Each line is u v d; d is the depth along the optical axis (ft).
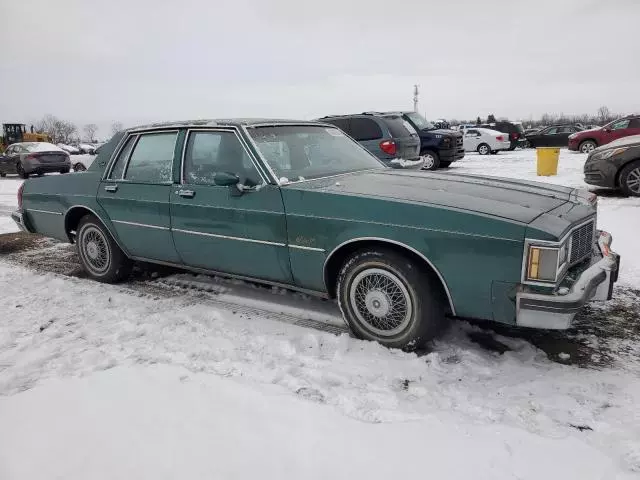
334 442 7.84
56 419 8.72
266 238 12.29
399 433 8.05
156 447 7.86
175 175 14.08
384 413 8.67
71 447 7.97
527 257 9.34
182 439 8.03
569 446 7.65
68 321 13.46
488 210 9.97
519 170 48.16
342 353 11.00
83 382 9.91
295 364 10.64
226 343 11.70
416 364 10.46
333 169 13.82
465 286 9.98
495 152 78.33
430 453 7.54
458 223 9.88
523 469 7.15
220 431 8.20
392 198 10.76
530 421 8.46
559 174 42.50
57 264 19.58
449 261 9.99
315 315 13.33
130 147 15.58
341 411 8.77
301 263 11.92
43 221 18.25
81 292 15.88
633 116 62.34
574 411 8.75
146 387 9.62
